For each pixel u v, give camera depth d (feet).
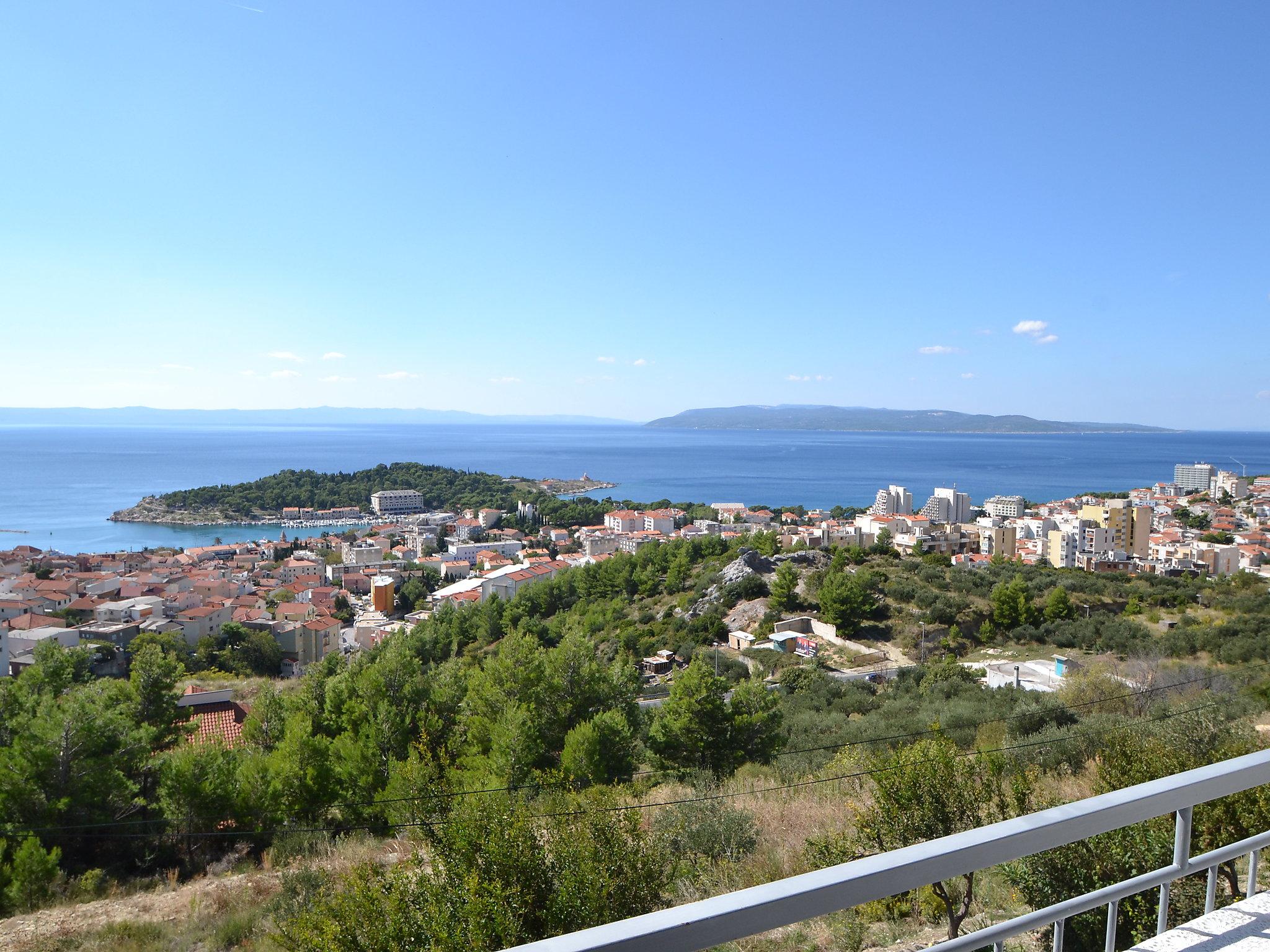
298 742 47.37
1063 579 140.67
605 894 16.28
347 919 16.05
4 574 265.13
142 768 50.62
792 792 33.27
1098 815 6.43
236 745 61.05
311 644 201.05
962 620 122.01
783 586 139.85
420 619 235.20
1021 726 46.34
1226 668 69.82
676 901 18.67
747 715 53.36
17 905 31.91
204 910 28.94
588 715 60.95
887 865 5.42
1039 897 14.65
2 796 40.73
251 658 185.88
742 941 14.98
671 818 24.84
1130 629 99.40
